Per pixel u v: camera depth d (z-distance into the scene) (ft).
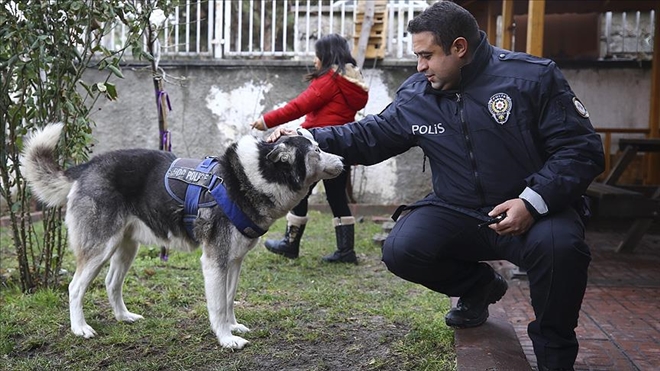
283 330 12.73
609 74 32.27
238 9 29.96
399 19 28.58
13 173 15.47
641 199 20.04
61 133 13.94
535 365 11.05
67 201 12.46
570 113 9.41
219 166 11.82
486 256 11.00
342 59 17.53
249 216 11.55
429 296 15.12
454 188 10.46
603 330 12.83
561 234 9.02
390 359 11.01
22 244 14.93
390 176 28.55
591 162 9.21
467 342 11.23
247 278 16.61
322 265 18.44
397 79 28.30
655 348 11.80
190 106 28.55
